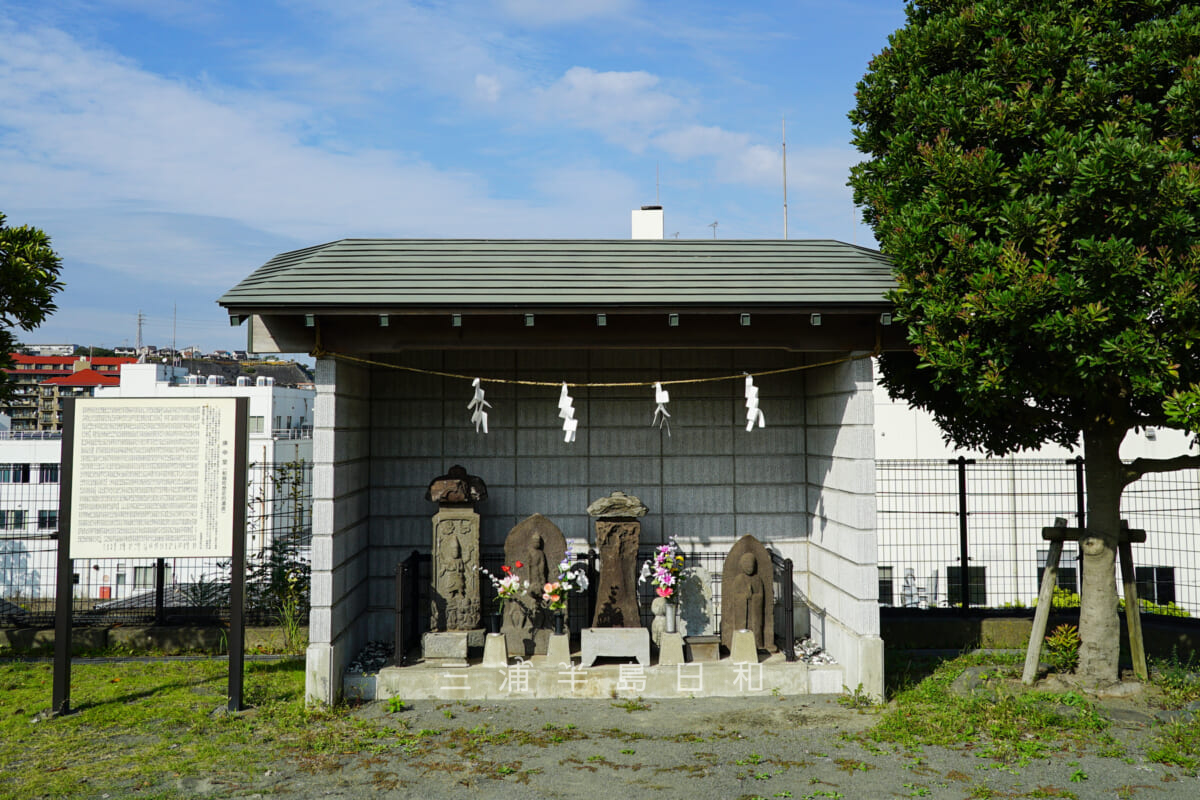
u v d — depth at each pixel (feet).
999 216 22.95
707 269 27.12
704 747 21.91
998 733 22.25
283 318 25.22
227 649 31.81
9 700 25.64
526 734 22.82
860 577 25.81
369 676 26.00
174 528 24.58
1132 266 20.75
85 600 40.22
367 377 30.60
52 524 72.13
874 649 25.48
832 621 28.09
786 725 23.56
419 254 28.04
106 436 24.62
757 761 20.86
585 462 31.58
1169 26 22.49
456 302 24.14
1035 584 48.98
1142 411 26.68
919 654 31.14
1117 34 23.34
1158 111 22.98
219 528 24.64
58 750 21.47
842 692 26.58
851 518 26.35
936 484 50.39
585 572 29.45
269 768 20.40
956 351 23.09
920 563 50.11
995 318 21.94
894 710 24.75
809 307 24.77
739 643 26.84
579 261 27.71
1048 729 22.66
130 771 20.04
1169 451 51.49
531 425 31.63
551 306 24.35
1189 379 22.13
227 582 38.32
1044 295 21.44
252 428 91.35
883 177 27.73
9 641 31.68
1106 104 23.07
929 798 18.71
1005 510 49.75
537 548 28.63
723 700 25.96
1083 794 18.79
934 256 23.80
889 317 24.89
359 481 29.27
